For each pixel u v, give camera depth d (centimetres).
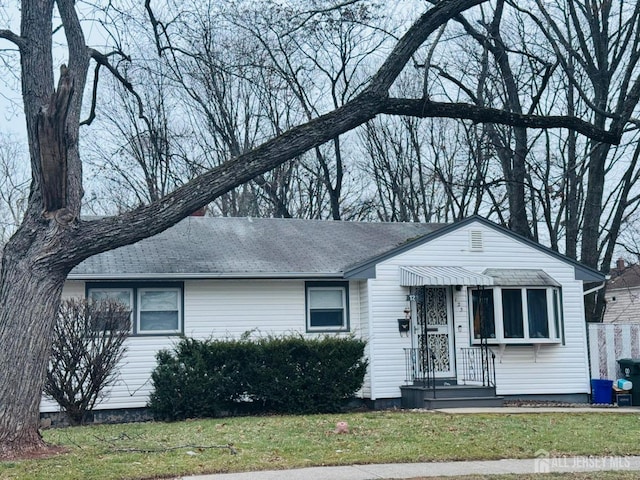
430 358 1988
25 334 1052
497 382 2033
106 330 1673
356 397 1964
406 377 1961
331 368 1797
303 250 2116
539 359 2070
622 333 2169
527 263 2097
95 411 1800
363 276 1962
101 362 1658
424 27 1167
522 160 2411
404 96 3219
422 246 2019
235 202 3691
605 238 2881
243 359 1792
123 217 1078
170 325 1897
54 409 1741
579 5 2559
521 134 2566
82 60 1163
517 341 2020
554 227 3133
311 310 1997
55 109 1010
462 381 2003
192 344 1773
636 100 1252
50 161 1025
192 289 1922
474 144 3362
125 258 1917
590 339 2164
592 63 2475
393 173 3684
